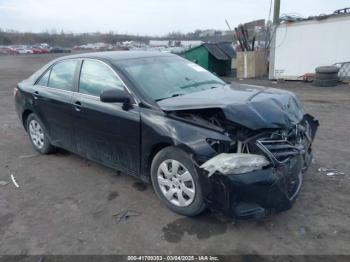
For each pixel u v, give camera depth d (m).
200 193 3.12
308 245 2.90
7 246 3.05
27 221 3.45
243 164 2.83
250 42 17.25
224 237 3.05
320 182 4.03
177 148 3.22
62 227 3.31
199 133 3.08
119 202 3.74
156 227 3.24
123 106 3.66
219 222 3.28
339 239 2.97
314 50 13.46
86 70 4.32
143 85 3.74
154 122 3.37
